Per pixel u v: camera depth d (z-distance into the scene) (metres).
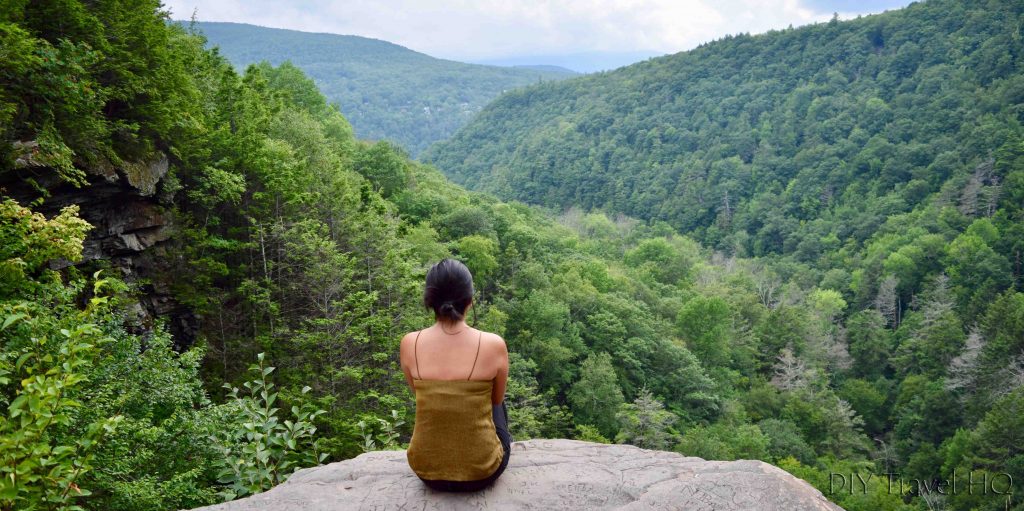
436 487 3.08
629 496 3.09
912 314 74.31
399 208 59.09
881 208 120.19
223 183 21.47
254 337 22.30
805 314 70.88
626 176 194.62
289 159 26.97
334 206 28.77
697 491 3.01
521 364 36.69
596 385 39.31
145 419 8.46
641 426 36.03
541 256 64.12
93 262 16.42
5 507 3.40
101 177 15.63
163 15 19.33
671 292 73.75
